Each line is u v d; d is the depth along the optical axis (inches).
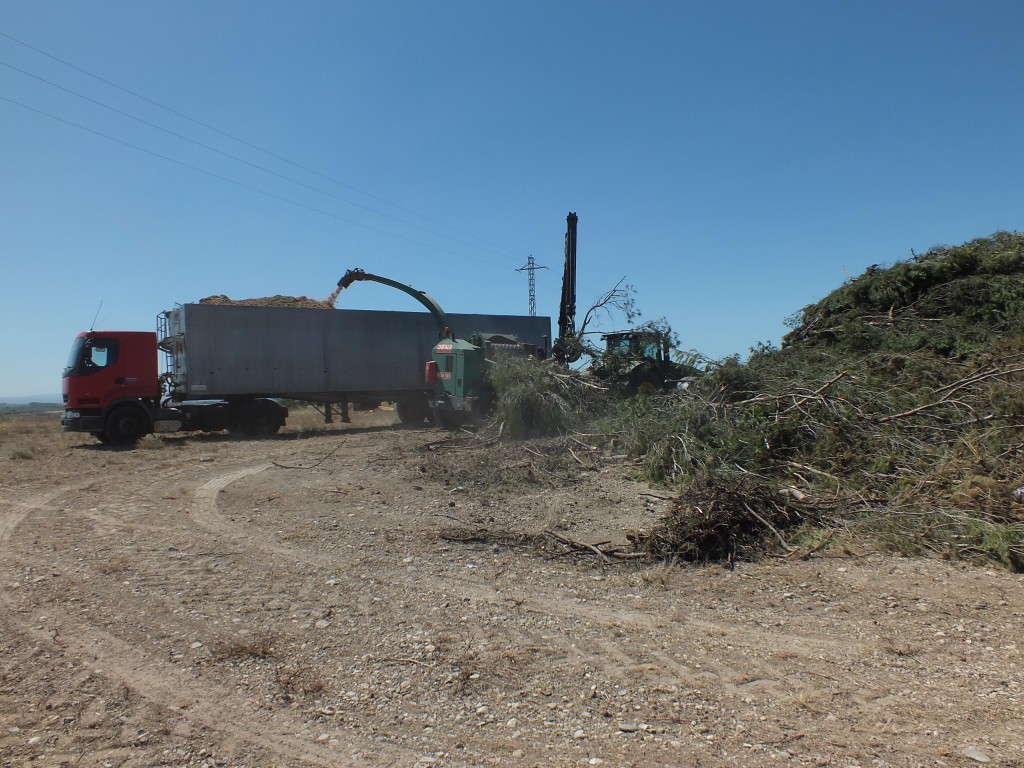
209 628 211.8
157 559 288.5
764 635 201.3
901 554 268.2
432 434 730.2
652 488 407.8
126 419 720.3
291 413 1108.5
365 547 303.6
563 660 185.6
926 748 139.7
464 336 984.9
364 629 209.0
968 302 502.9
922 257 564.7
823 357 495.2
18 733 151.0
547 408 583.5
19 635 208.1
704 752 139.8
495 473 461.1
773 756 137.7
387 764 138.5
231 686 173.3
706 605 227.1
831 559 267.4
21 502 424.5
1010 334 449.1
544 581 254.5
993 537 258.7
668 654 188.9
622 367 676.7
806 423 390.3
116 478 514.0
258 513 377.7
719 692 166.2
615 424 532.4
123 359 721.6
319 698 166.7
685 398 475.2
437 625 211.6
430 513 366.3
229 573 267.6
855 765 134.0
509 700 163.8
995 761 134.3
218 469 546.6
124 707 163.2
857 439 368.8
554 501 385.1
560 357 713.6
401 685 172.1
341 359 877.2
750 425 404.2
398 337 916.6
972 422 348.2
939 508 293.0
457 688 169.9
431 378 779.4
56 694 169.9
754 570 260.1
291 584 253.1
